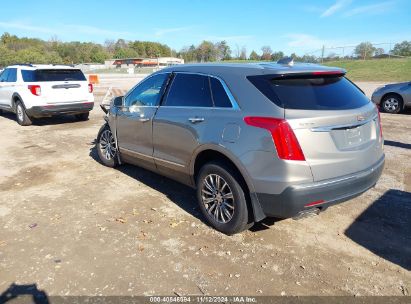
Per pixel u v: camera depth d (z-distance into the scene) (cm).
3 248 378
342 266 345
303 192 333
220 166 387
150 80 511
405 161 655
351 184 359
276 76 356
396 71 3059
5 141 862
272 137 334
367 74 3017
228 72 394
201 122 403
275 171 337
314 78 378
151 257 361
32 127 1046
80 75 1079
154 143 486
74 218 446
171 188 544
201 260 356
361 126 371
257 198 358
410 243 382
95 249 376
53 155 731
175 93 458
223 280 326
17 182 573
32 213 461
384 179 562
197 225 426
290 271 338
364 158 372
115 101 556
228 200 394
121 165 653
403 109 1225
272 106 343
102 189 541
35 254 366
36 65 1047
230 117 373
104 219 443
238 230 391
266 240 391
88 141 856
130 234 406
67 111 1048
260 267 344
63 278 329
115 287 317
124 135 556
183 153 436
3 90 1125
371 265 346
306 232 406
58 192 531
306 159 332
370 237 395
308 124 331
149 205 483
